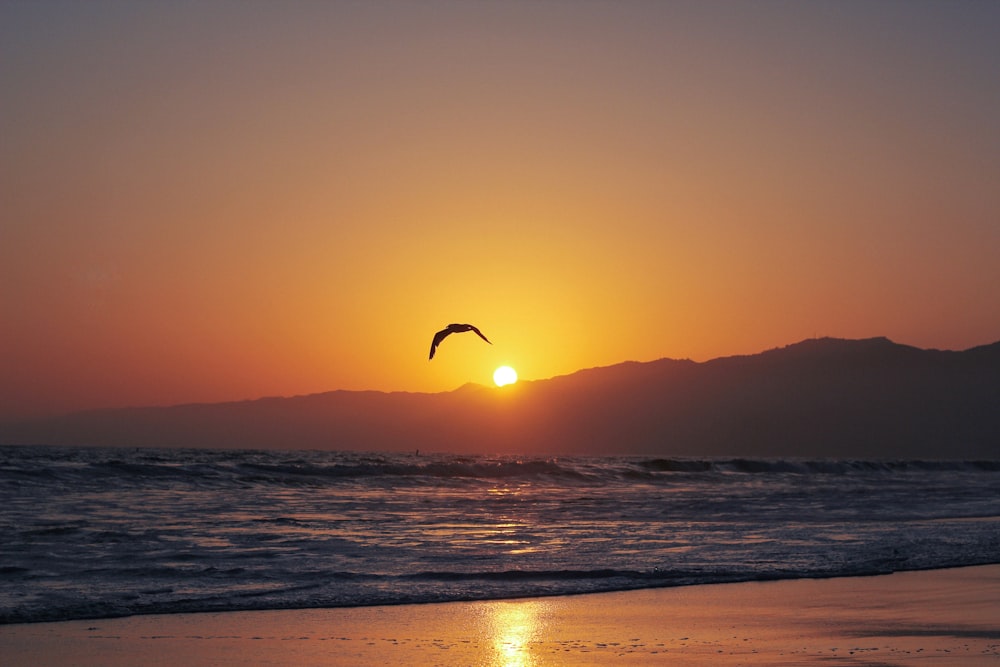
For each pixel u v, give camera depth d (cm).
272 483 4509
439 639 1263
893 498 4153
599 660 1164
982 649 1227
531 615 1433
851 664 1145
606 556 2027
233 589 1559
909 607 1523
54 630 1263
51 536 2109
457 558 1952
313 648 1202
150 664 1116
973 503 3900
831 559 2028
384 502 3544
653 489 5009
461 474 5712
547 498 3938
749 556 2058
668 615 1447
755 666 1134
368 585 1627
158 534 2211
